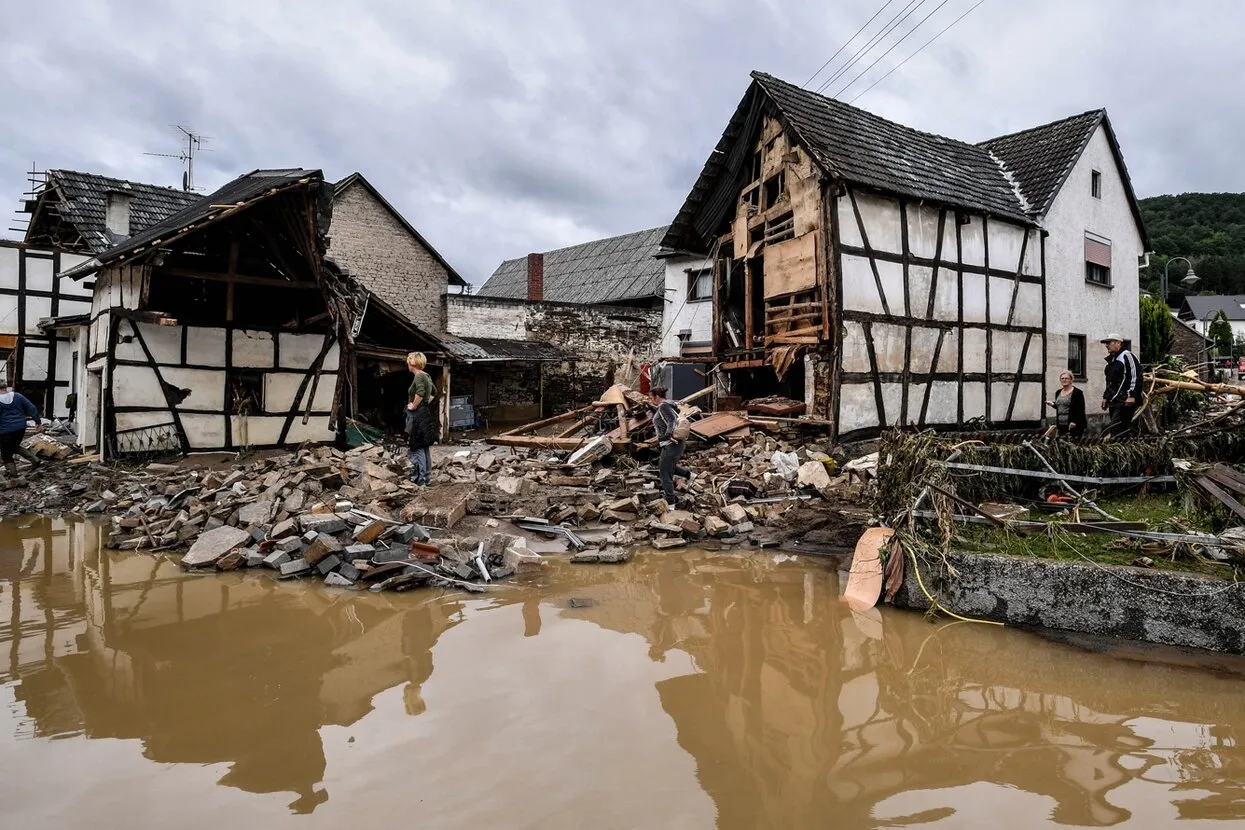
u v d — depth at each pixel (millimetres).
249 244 14047
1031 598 5023
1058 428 10477
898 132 15984
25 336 17828
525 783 2951
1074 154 16984
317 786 2926
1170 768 3141
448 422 18625
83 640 4664
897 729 3492
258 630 4852
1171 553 5051
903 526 5660
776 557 7082
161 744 3295
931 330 14023
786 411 13055
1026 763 3176
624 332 26516
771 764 3137
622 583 6105
